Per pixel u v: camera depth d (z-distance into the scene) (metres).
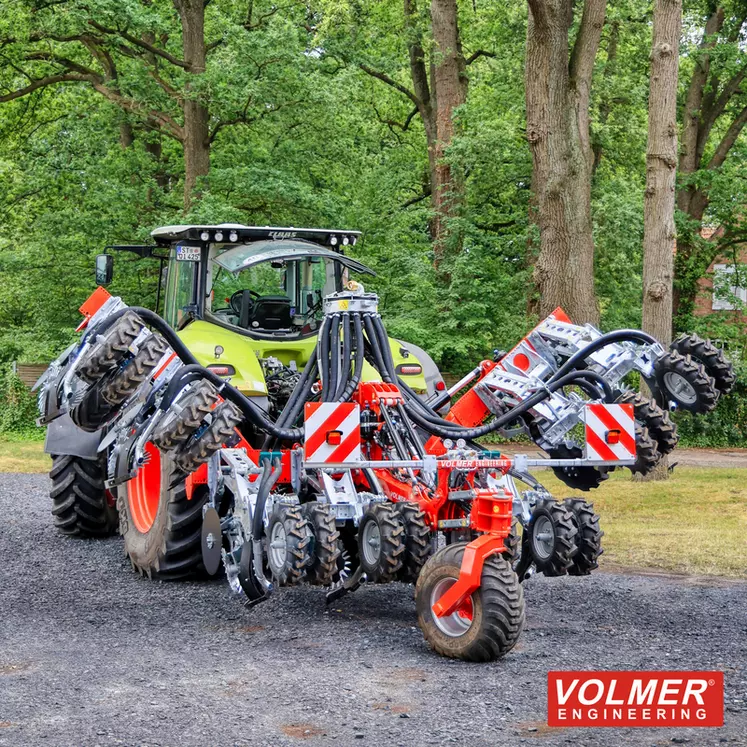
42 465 17.80
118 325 6.13
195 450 6.13
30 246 25.69
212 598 7.43
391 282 23.48
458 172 23.25
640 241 22.53
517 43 23.16
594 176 23.44
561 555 6.57
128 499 8.58
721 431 25.81
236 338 8.15
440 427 7.04
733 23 26.94
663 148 14.52
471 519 5.82
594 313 17.59
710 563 8.53
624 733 4.41
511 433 7.73
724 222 28.19
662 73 14.45
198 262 8.73
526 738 4.34
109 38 21.11
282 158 22.88
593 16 17.39
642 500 12.76
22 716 4.61
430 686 5.12
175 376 6.41
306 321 8.84
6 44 22.44
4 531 10.59
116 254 24.98
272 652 5.84
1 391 24.88
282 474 6.82
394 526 6.18
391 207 24.06
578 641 6.07
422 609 5.84
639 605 7.06
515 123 22.78
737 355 27.48
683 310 29.19
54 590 7.69
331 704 4.80
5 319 28.72
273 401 8.16
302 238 9.20
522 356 7.72
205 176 21.86
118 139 26.88
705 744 4.26
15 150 27.77
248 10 24.53
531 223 22.61
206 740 4.29
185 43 21.80
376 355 7.08
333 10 23.36
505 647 5.51
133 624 6.59
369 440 7.04
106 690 5.04
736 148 28.03
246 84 20.84
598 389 7.48
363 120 25.47
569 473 7.54
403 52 29.09
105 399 6.23
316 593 7.60
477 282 22.77
